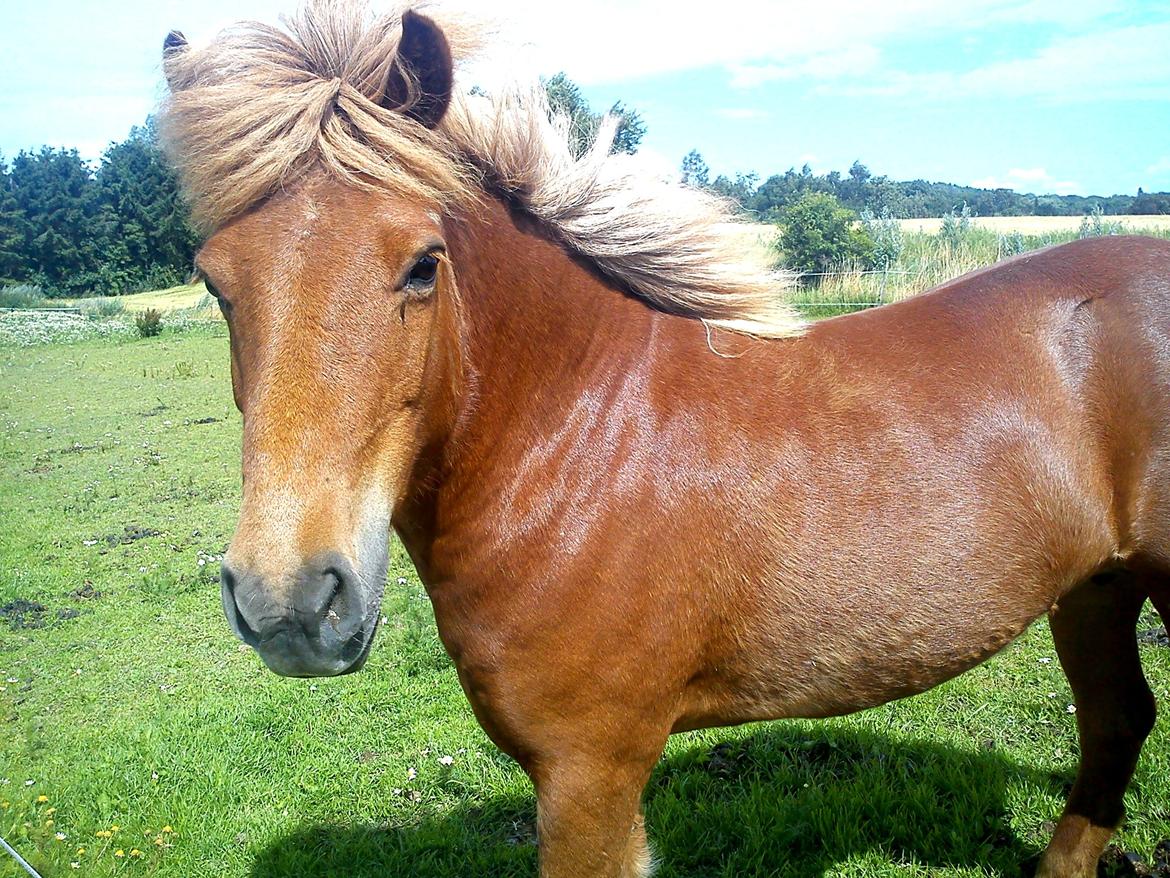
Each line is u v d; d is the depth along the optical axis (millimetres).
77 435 10359
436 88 1822
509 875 2986
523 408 1981
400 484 1756
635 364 2086
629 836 2092
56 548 6578
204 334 19781
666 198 2203
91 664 4723
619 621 1938
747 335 2225
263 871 3098
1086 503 2148
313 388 1571
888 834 3014
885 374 2146
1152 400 2148
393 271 1636
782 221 15258
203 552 6402
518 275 1997
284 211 1648
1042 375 2158
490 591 1983
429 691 4285
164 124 1881
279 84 1752
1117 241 2395
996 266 2457
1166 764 3137
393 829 3293
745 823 3078
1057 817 2996
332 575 1554
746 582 2020
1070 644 2637
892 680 2121
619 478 1979
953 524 2041
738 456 2023
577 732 1983
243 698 4297
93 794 3521
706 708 2182
